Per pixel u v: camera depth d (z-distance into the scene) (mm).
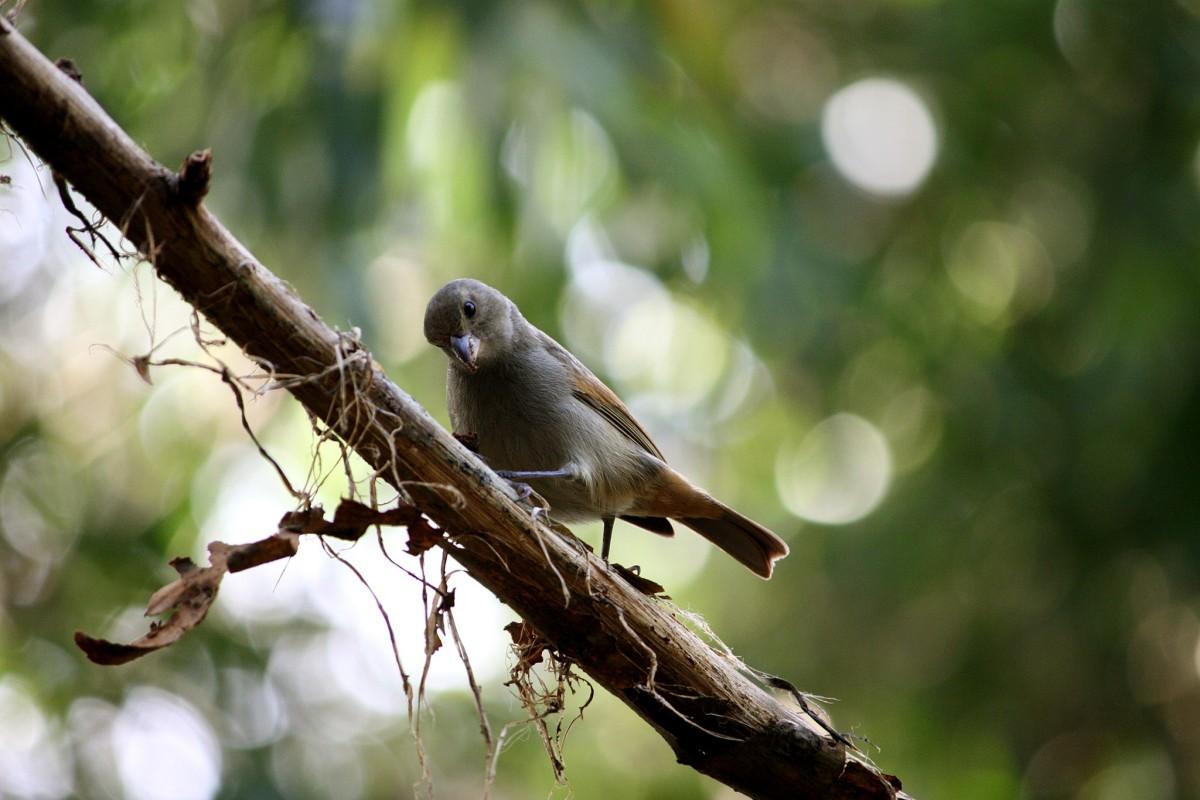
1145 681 13156
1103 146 13695
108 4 11219
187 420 12359
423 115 11336
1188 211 13109
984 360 13422
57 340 12273
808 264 12727
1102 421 12469
